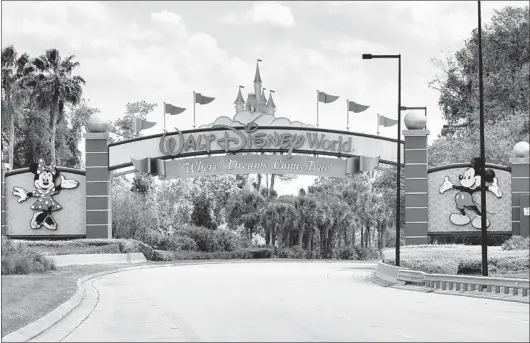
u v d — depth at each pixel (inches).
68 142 3927.2
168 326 753.0
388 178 2819.9
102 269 1977.1
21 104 3120.1
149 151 2218.3
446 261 1561.3
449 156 2566.4
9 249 1768.0
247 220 3383.4
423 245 1931.6
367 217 3668.8
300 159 2186.3
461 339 624.1
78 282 1440.7
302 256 3319.4
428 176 2053.4
